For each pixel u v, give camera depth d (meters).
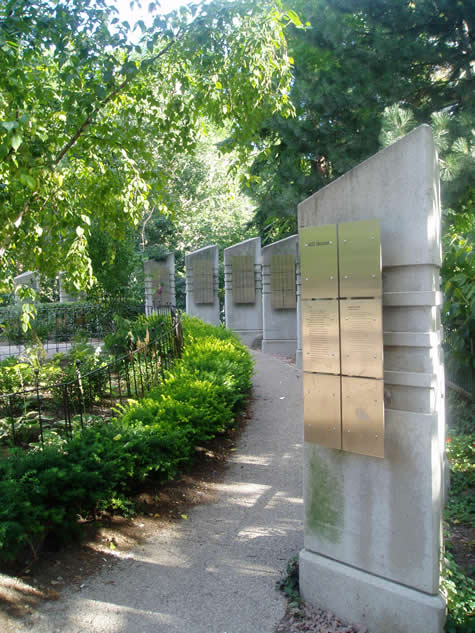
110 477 3.81
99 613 2.94
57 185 5.02
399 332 2.73
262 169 10.80
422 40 6.88
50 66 5.10
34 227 5.25
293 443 6.04
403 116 6.20
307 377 3.01
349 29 7.15
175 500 4.50
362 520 2.84
